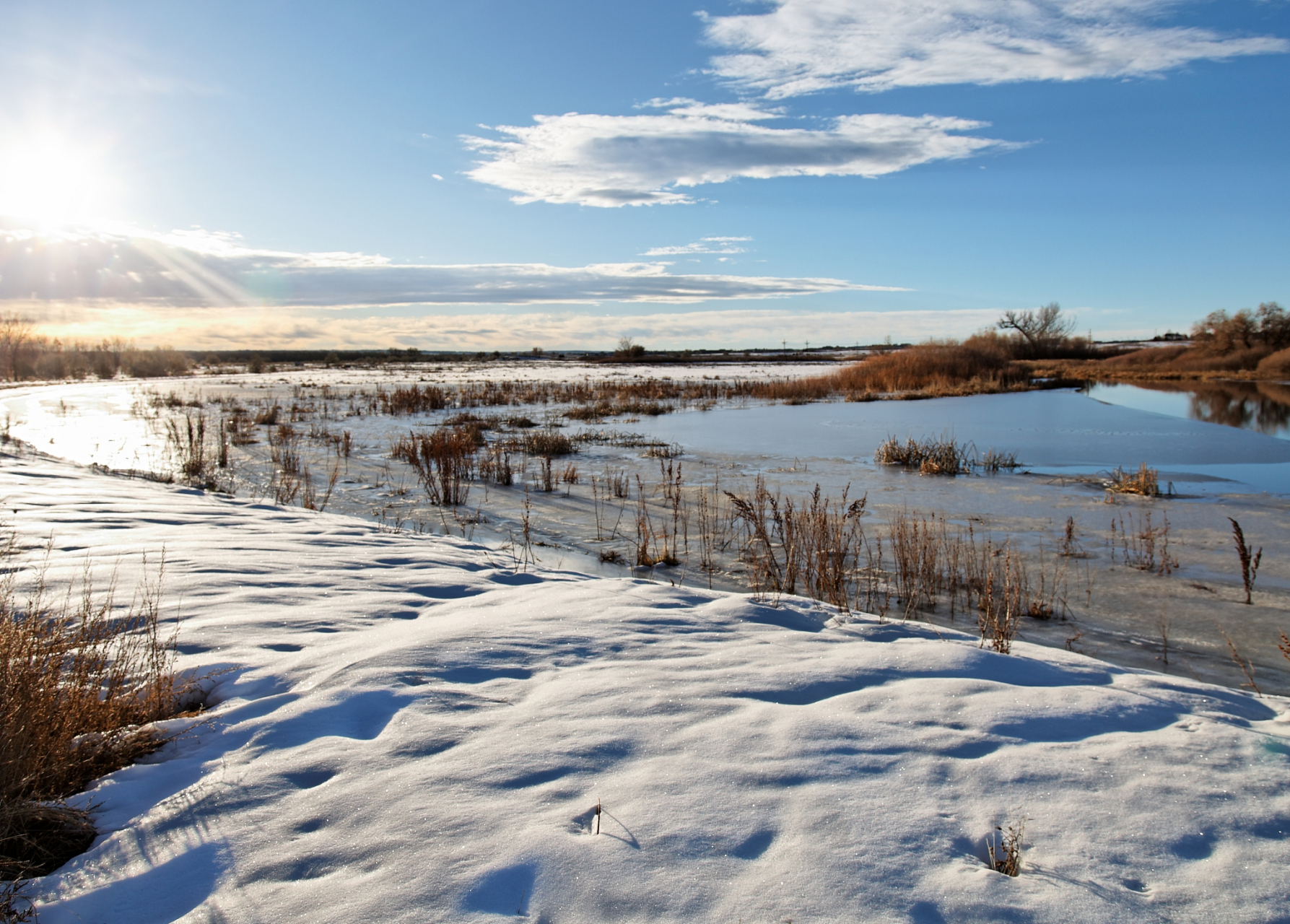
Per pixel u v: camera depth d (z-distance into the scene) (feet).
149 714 10.11
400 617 14.93
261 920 6.14
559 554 24.88
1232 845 7.20
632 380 136.15
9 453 37.86
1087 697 10.69
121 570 16.84
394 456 46.73
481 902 6.30
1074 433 58.13
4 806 7.50
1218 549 25.81
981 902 6.29
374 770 8.49
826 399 93.45
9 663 9.41
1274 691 15.01
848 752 8.87
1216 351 171.22
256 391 110.01
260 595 15.53
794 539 22.79
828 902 6.29
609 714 9.94
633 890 6.41
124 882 6.72
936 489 36.55
